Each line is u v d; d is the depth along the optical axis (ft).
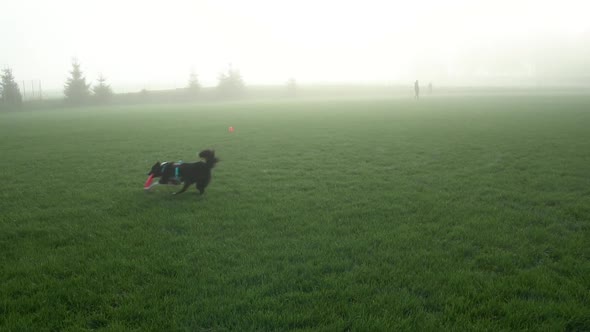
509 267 14.17
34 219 20.21
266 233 17.80
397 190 24.85
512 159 33.88
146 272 14.01
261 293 12.55
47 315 11.44
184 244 16.67
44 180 29.14
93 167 34.09
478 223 18.52
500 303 11.78
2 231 18.38
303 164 34.01
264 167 33.12
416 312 11.46
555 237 16.71
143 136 55.42
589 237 16.76
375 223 18.94
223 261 14.94
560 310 11.34
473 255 15.25
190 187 26.66
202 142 48.73
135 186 27.12
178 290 12.75
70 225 19.16
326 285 13.08
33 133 61.98
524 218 19.19
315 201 22.80
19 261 15.08
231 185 27.12
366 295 12.41
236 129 62.44
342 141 46.98
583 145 39.63
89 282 13.35
